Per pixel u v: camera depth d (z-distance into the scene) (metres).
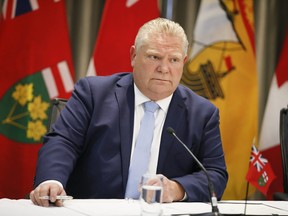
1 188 9.03
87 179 5.34
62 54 9.25
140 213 3.93
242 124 9.87
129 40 9.40
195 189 5.01
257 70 9.98
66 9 9.30
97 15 9.40
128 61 9.41
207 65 9.76
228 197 9.78
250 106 9.90
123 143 5.34
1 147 9.04
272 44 10.09
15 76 9.08
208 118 5.77
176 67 5.39
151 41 5.33
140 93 5.57
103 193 5.23
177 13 9.73
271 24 10.11
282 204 5.15
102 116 5.47
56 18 9.23
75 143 5.35
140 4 9.49
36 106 9.16
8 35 9.04
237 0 9.91
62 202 4.23
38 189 4.30
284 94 10.02
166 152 5.39
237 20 9.89
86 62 9.37
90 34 9.37
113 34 9.37
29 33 9.12
